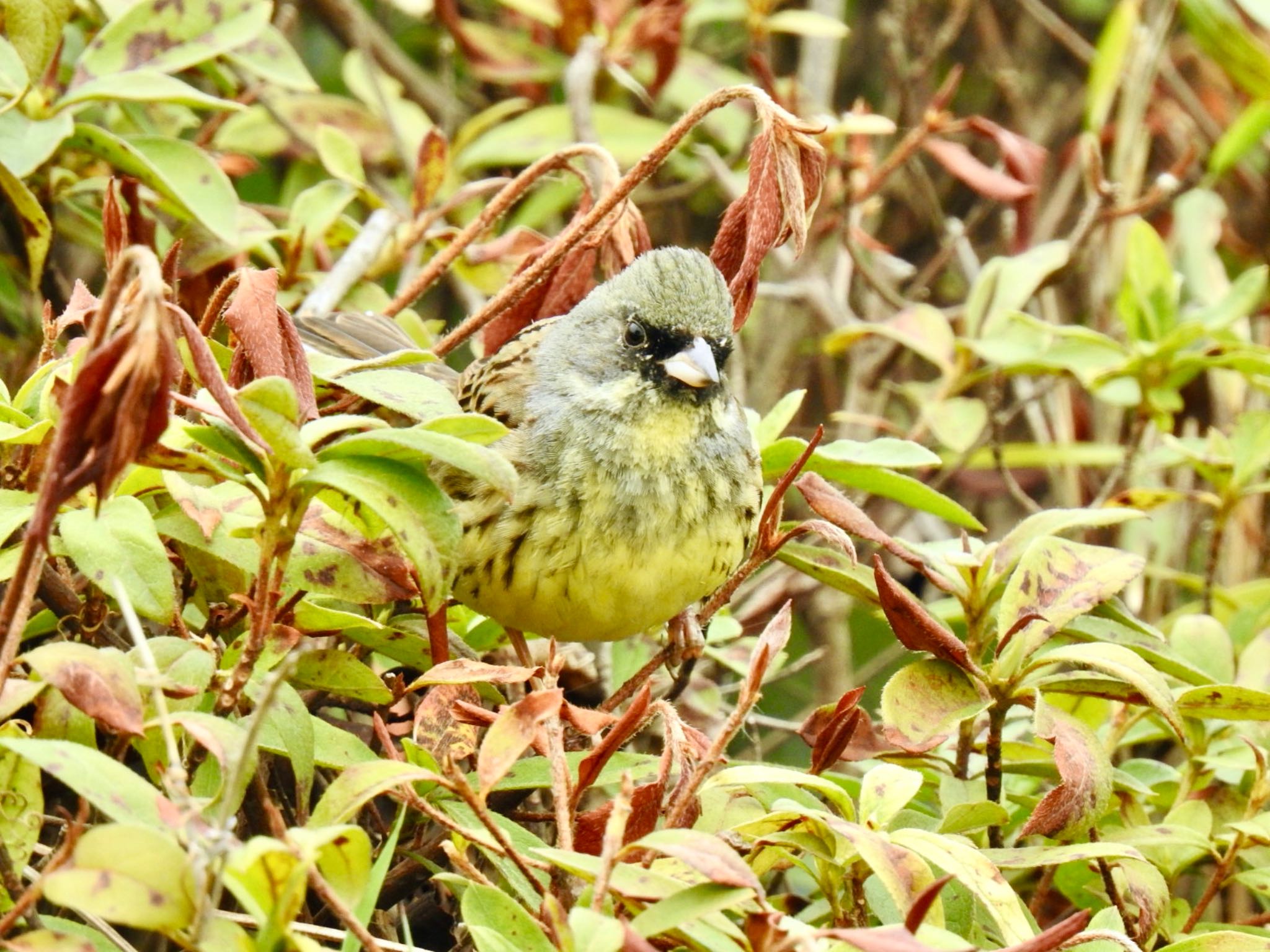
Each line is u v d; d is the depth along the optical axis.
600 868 4.11
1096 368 9.05
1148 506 8.89
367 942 3.95
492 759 4.45
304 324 8.02
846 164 10.23
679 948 4.60
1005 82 12.98
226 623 5.61
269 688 3.91
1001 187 9.23
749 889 4.12
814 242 11.38
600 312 7.52
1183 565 10.70
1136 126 11.38
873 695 12.44
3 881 4.41
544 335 7.86
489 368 7.91
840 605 10.62
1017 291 9.52
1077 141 12.35
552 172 10.02
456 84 12.91
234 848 3.77
